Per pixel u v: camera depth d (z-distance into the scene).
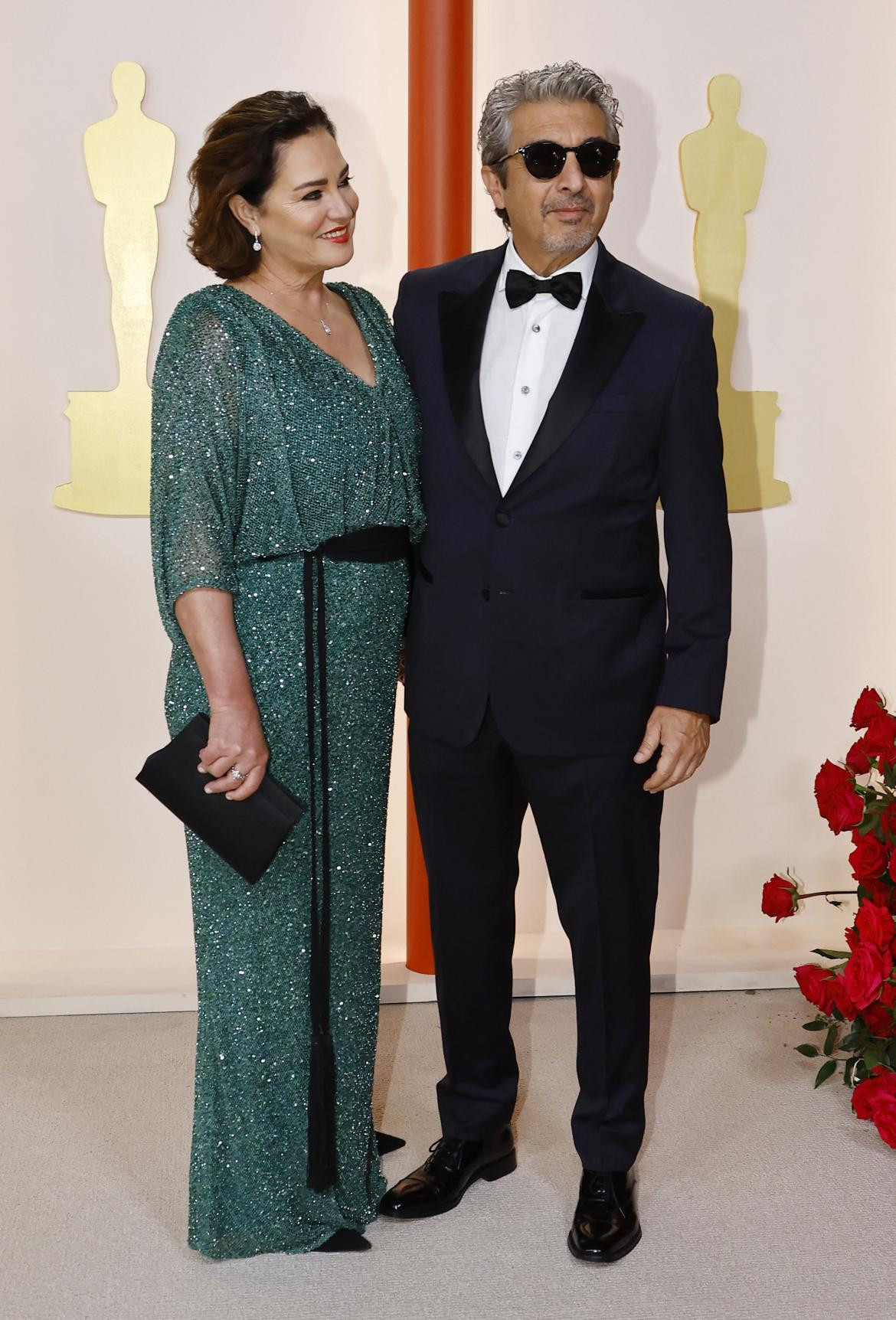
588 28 3.09
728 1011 3.13
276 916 2.15
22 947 3.32
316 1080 2.19
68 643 3.21
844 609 3.38
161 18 3.01
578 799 2.17
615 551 2.14
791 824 3.46
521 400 2.15
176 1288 2.12
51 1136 2.56
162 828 3.30
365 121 3.12
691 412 2.10
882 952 2.50
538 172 2.02
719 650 2.14
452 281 2.25
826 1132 2.60
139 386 3.08
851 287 3.24
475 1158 2.41
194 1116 2.29
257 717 2.03
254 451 2.01
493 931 2.34
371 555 2.12
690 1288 2.12
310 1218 2.24
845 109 3.17
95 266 3.07
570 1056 2.90
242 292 2.05
